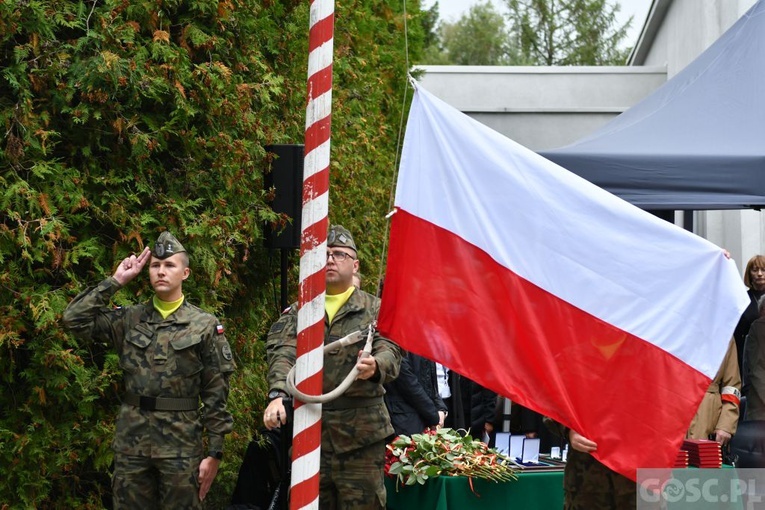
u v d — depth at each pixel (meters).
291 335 5.88
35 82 6.09
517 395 4.89
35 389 6.03
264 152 7.82
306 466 4.57
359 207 11.23
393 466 6.47
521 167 5.08
